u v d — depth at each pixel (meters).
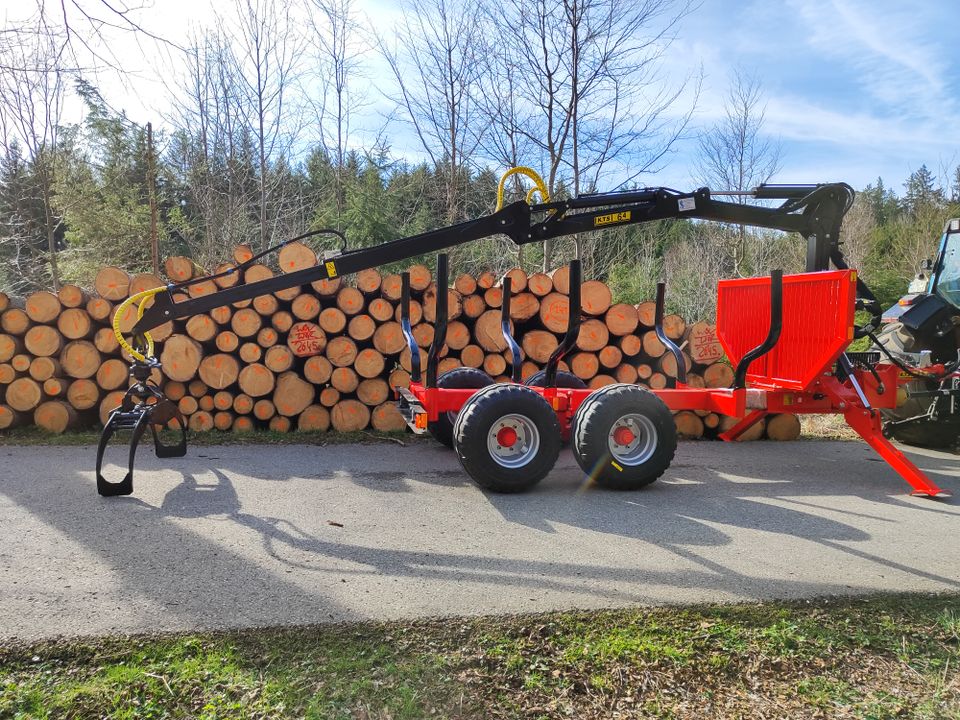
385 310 7.06
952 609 3.02
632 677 2.46
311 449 6.27
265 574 3.24
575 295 5.12
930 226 24.78
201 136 14.43
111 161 17.19
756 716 2.31
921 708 2.36
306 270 5.20
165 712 2.17
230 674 2.36
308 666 2.42
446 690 2.34
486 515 4.32
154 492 4.65
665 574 3.35
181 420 5.73
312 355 6.98
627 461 4.94
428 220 14.12
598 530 4.05
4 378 6.53
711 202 5.49
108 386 6.74
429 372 5.07
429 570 3.34
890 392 5.50
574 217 5.37
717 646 2.66
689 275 16.58
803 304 5.15
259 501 4.51
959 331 7.07
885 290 20.70
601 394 4.95
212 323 6.82
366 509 4.39
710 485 5.25
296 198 14.83
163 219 16.62
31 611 2.78
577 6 9.77
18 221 14.15
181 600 2.92
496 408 4.72
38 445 6.09
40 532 3.78
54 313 6.61
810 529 4.16
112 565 3.31
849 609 3.00
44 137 12.87
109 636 2.57
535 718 2.23
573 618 2.82
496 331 7.30
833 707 2.36
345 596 3.00
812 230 5.63
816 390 5.23
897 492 5.12
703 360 7.38
